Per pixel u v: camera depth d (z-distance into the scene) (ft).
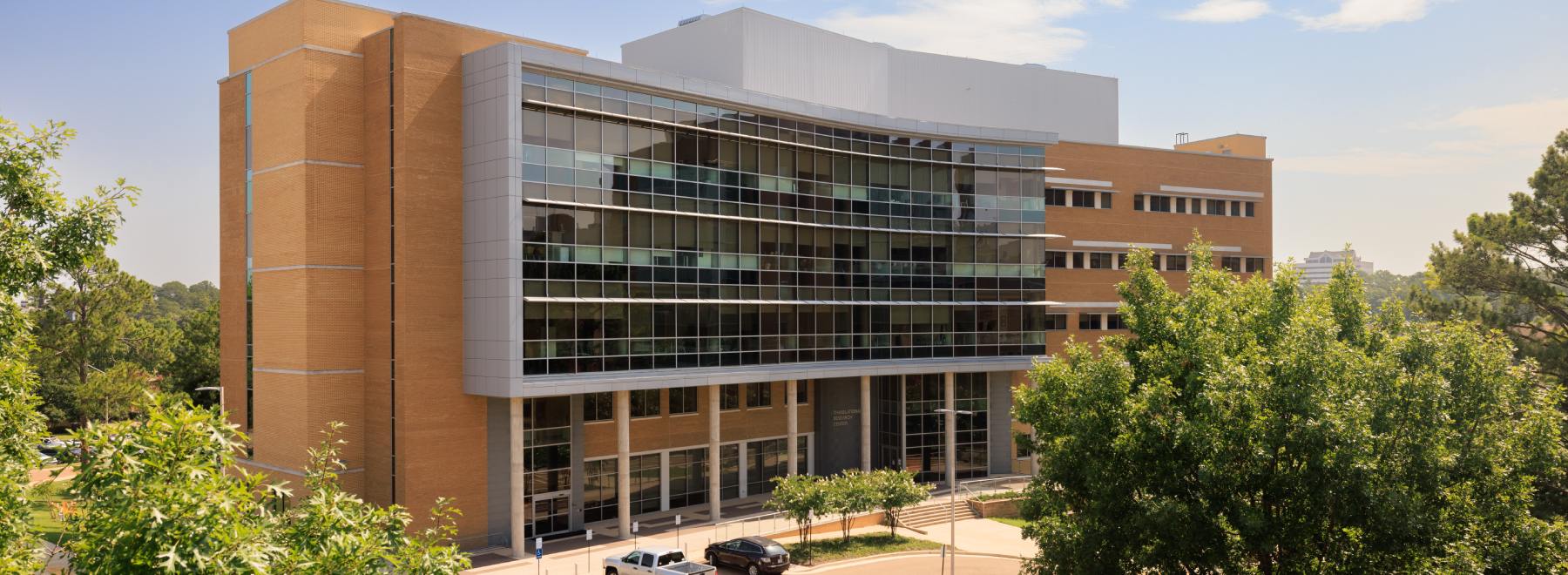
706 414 180.04
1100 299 222.28
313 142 140.46
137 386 210.18
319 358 140.77
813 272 177.37
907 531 168.14
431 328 139.74
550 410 153.89
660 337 155.33
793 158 175.01
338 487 56.59
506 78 138.00
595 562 138.31
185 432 47.37
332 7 142.72
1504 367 91.30
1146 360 98.84
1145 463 87.04
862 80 204.95
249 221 152.76
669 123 156.76
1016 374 207.92
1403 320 101.65
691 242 160.15
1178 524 80.38
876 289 185.88
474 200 142.51
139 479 44.55
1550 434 88.74
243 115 153.58
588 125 147.43
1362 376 83.56
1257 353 88.17
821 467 197.98
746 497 186.09
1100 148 221.66
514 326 137.80
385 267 140.77
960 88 220.64
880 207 186.09
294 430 142.51
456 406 142.10
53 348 224.53
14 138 70.69
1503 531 84.58
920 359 191.01
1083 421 89.61
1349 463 75.92
